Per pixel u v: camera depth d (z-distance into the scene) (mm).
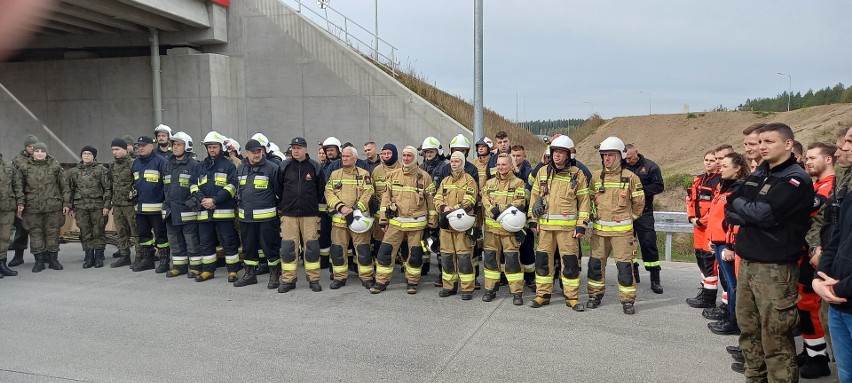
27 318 6125
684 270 8477
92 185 8695
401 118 15438
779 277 3758
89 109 16203
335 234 7344
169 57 15922
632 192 6223
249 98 16516
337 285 7375
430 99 16656
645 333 5555
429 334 5535
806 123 25391
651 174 7027
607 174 6277
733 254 5219
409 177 6996
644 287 7410
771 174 3842
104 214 8680
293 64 16125
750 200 3893
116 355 5031
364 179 7250
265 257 7770
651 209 7148
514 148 7457
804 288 4520
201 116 15898
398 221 7000
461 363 4793
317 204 7273
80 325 5879
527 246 7340
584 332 5586
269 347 5199
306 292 7215
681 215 8945
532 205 6516
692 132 34781
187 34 16000
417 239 7027
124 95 16109
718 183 6242
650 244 7066
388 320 5996
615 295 7020
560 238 6367
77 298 6945
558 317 6090
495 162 7531
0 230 8086
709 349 5117
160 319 6070
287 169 7242
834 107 27781
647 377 4504
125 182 8664
